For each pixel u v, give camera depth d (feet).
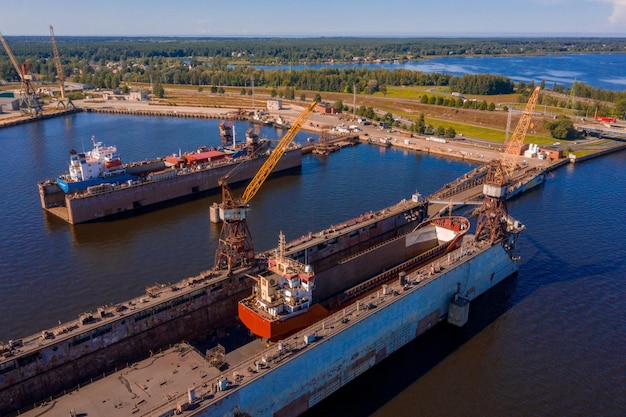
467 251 407.85
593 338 355.36
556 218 582.35
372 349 322.55
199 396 241.14
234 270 372.79
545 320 379.14
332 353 293.02
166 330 336.08
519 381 312.29
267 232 535.19
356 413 288.10
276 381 264.93
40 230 540.11
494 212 424.87
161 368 286.66
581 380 312.71
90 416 245.45
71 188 595.06
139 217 593.83
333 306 385.50
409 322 347.77
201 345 338.54
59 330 292.40
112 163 641.40
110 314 312.50
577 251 495.00
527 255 487.61
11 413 265.13
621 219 579.48
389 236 528.22
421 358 337.52
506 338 357.82
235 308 376.68
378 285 424.87
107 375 297.33
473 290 408.26
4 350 270.26
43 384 281.74
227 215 362.74
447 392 303.48
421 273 370.94
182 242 513.04
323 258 450.71
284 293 326.85
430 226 523.70
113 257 474.08
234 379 254.27
